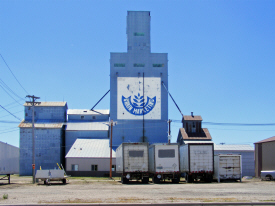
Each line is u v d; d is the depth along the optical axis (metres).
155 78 79.19
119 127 77.25
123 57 79.38
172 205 18.92
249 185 34.47
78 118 86.81
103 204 18.84
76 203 19.22
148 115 77.88
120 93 78.38
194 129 74.56
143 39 80.25
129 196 23.09
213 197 22.36
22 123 81.81
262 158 57.06
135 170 38.97
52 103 86.62
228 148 66.62
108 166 69.94
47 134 80.56
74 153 71.56
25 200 20.84
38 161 79.50
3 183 43.62
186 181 42.12
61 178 39.38
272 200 20.56
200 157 40.72
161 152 39.88
